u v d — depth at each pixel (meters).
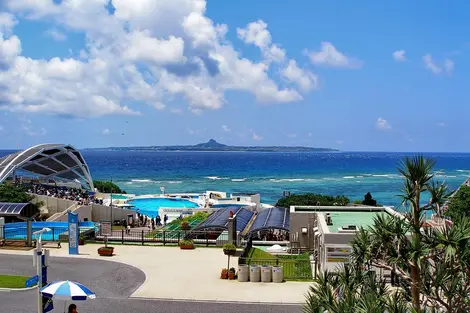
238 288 29.66
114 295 28.14
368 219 38.19
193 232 46.72
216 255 38.53
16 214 46.97
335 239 29.31
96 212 63.41
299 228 42.00
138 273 33.03
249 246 39.75
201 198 100.12
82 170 85.19
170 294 28.38
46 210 60.75
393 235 14.85
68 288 18.42
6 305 25.64
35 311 24.77
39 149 74.62
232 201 83.81
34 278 18.62
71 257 37.41
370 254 15.52
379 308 13.91
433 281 14.61
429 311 14.72
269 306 26.33
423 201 70.00
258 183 199.25
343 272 16.36
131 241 44.09
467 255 13.58
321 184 191.75
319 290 16.06
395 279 17.98
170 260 36.81
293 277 32.16
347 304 14.33
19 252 38.34
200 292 28.81
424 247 14.11
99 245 42.25
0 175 67.19
